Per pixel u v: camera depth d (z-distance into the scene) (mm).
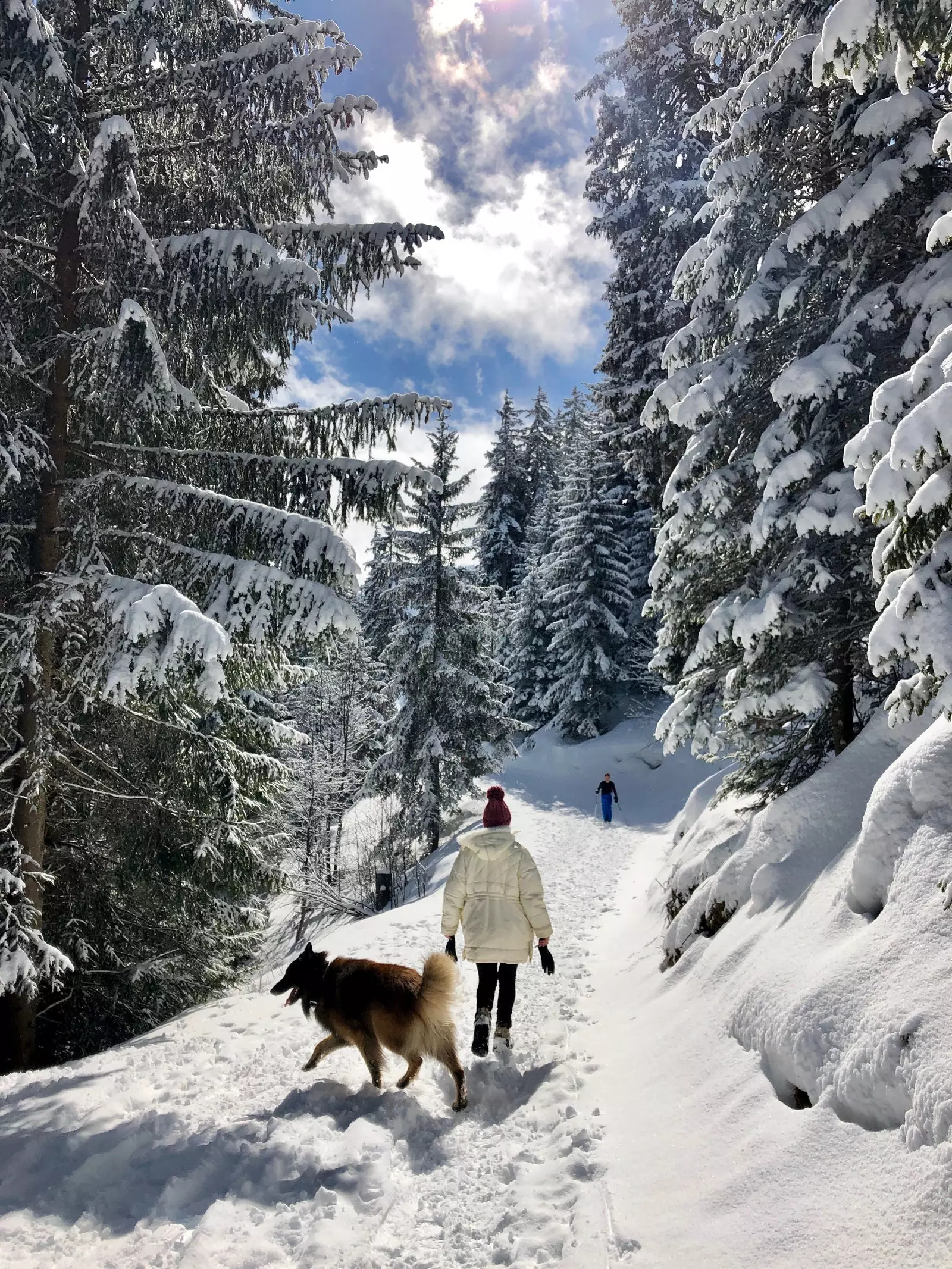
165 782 8211
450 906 4777
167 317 6711
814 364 5645
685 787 23984
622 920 9602
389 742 21219
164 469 7488
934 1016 2395
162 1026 6281
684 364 7570
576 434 39344
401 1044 4023
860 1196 2152
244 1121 3764
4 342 6102
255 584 6359
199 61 6844
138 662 5770
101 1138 3652
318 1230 2727
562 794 25312
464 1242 2719
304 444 7594
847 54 3158
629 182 18531
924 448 2797
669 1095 3551
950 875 2908
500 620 22562
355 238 7121
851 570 5824
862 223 5625
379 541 34250
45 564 6906
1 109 5453
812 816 5012
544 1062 4539
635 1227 2541
